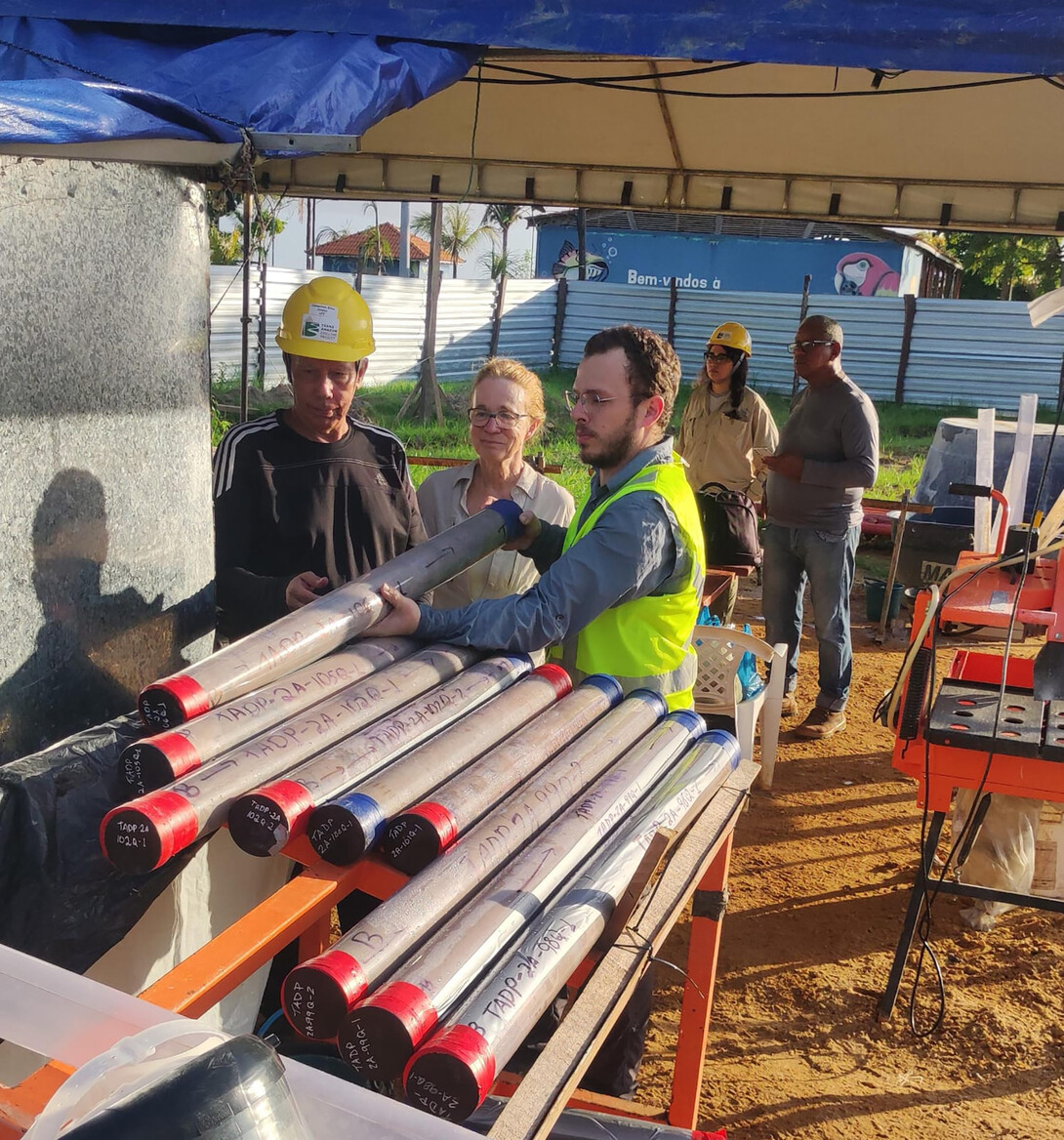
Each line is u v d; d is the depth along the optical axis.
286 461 2.99
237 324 17.23
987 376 20.83
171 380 2.23
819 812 5.07
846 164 6.27
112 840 1.49
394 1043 1.30
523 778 1.89
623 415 2.50
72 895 1.72
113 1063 0.78
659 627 2.53
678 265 28.91
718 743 2.22
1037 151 5.78
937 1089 3.22
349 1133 0.92
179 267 2.22
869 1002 3.63
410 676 2.07
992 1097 3.19
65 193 1.87
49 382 1.87
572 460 14.43
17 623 1.84
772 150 6.26
